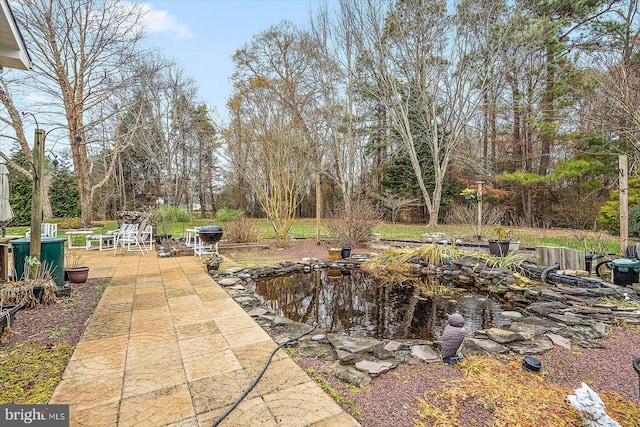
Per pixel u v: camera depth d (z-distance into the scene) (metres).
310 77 14.32
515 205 15.52
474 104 13.65
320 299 5.13
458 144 15.05
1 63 4.13
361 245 9.55
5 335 2.73
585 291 4.48
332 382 2.16
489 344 2.80
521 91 13.91
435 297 5.18
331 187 21.44
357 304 4.85
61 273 4.31
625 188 5.45
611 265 4.84
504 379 2.25
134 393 1.94
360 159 19.47
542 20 11.55
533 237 9.98
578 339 2.97
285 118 9.05
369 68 15.05
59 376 2.17
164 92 17.66
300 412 1.78
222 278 5.31
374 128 18.50
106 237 8.38
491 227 10.64
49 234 7.20
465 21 12.81
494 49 12.78
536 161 14.70
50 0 10.30
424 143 16.55
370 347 2.68
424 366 2.44
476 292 5.52
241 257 7.72
